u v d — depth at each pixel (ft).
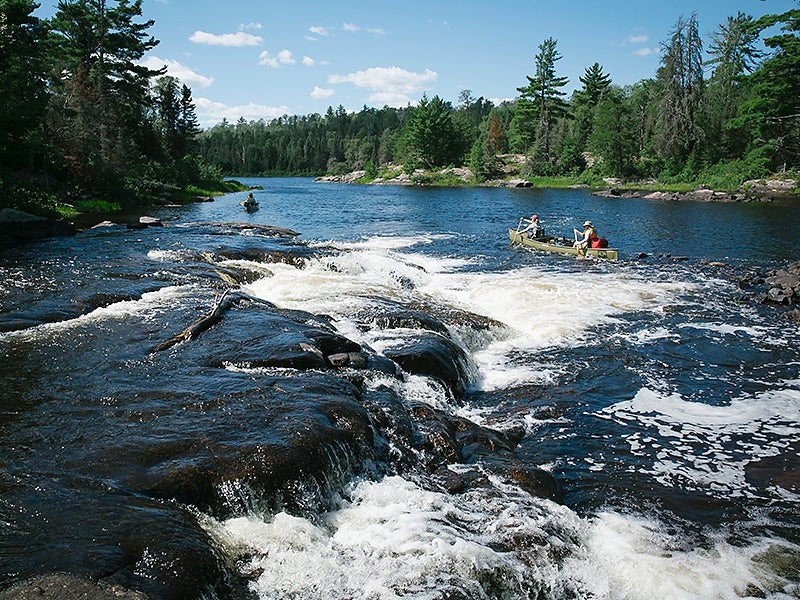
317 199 208.03
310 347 35.40
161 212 141.79
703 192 185.37
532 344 48.01
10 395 28.86
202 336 37.65
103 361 33.53
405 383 35.47
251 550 20.07
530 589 20.43
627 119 272.72
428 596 18.69
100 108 147.84
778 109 196.34
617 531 24.40
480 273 72.90
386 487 25.03
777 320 53.88
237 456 23.20
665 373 42.09
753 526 25.17
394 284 62.08
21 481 21.43
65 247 71.00
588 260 81.30
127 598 15.93
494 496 25.27
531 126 346.74
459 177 342.85
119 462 22.85
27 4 112.16
